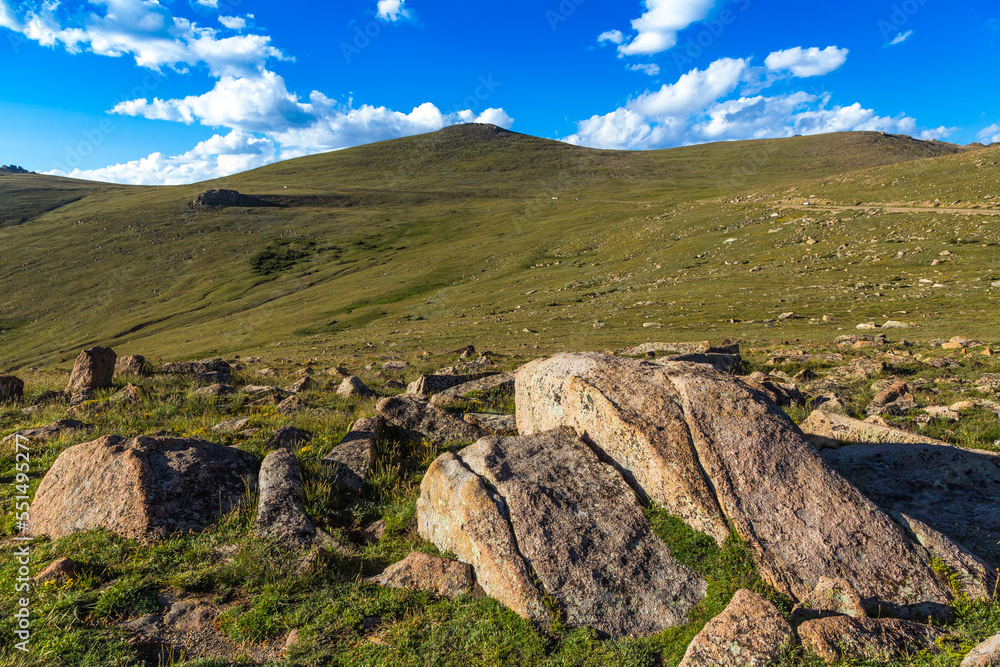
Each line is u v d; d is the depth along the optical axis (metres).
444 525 6.61
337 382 18.11
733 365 19.03
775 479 5.96
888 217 64.62
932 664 4.12
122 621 5.32
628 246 88.94
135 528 6.75
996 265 43.34
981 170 74.19
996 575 5.12
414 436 10.89
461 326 51.94
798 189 97.44
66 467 7.64
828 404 12.88
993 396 12.77
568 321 47.91
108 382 16.06
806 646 4.29
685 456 6.23
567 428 7.68
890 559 5.26
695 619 5.01
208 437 10.55
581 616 5.07
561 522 5.90
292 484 7.75
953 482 7.05
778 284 50.22
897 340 26.31
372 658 4.73
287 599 5.60
